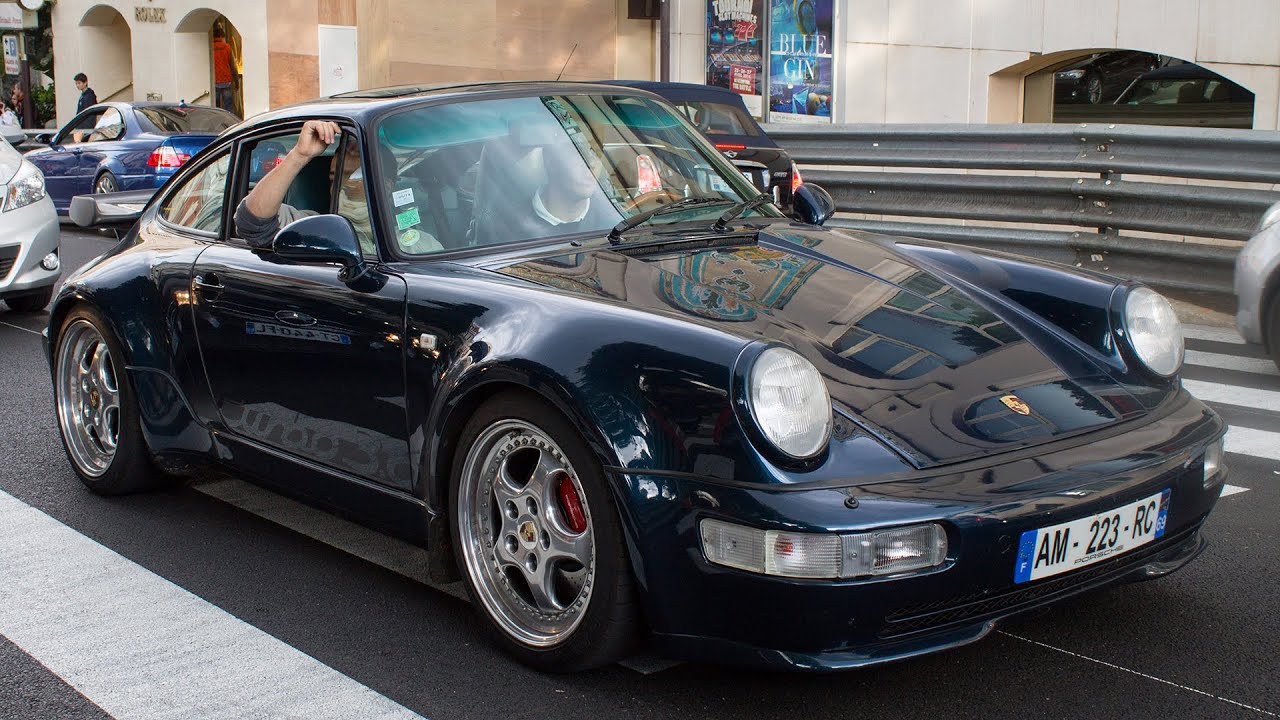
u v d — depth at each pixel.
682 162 3.99
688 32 16.69
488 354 2.96
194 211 4.35
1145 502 2.80
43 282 8.22
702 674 2.98
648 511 2.65
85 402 4.62
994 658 3.03
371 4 17.53
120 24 27.55
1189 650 3.06
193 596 3.57
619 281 3.13
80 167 15.02
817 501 2.49
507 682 2.97
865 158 9.30
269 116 4.17
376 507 3.44
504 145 3.71
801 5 15.05
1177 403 3.16
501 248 3.46
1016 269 3.53
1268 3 11.86
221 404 3.98
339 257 3.33
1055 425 2.86
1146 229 7.67
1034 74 14.16
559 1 18.22
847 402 2.73
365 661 3.11
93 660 3.16
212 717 2.84
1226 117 12.52
